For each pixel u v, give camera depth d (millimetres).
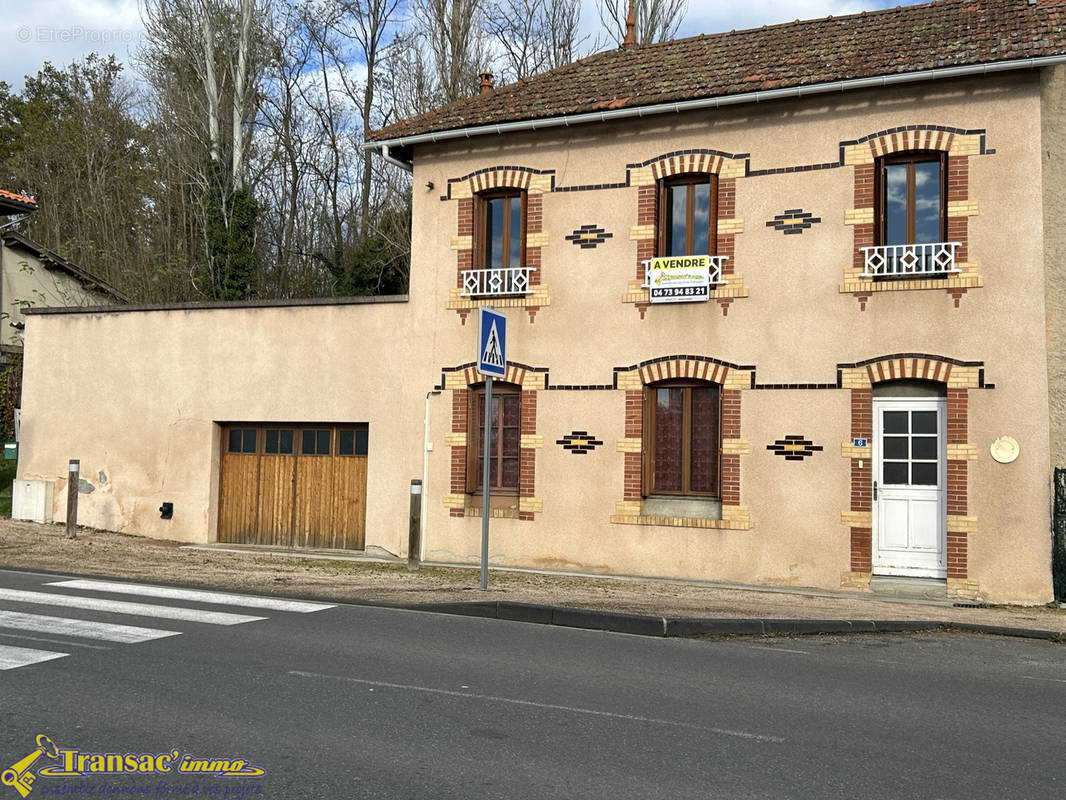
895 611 11922
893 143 14102
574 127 16000
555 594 12195
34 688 7047
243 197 28531
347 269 28672
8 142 42781
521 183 16281
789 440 14477
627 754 5898
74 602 10602
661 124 15477
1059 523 13039
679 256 15336
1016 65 13211
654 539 15164
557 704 7000
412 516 14820
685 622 10164
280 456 17922
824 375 14328
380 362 17109
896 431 14180
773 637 10242
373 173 33906
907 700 7512
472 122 16328
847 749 6137
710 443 15227
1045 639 10688
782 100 14758
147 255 34875
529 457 15953
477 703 6957
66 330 19375
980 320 13555
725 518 14758
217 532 18172
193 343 18375
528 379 16031
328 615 10375
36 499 19109
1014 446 13305
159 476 18438
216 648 8516
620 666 8375
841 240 14344
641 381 15367
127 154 38906
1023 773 5770
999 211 13547
